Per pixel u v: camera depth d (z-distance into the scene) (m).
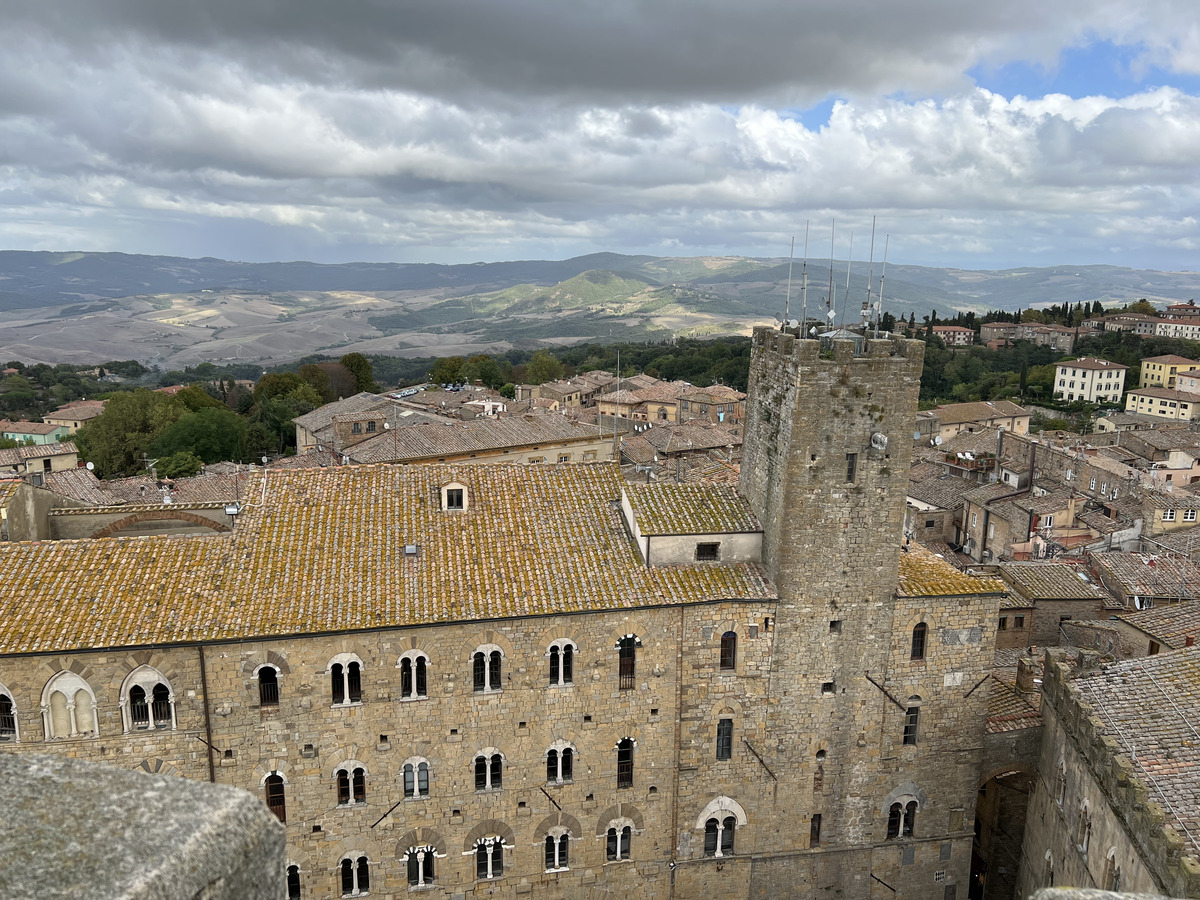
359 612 43.03
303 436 161.62
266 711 42.75
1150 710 41.25
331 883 45.19
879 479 47.94
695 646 47.72
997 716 52.69
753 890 50.94
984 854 57.94
